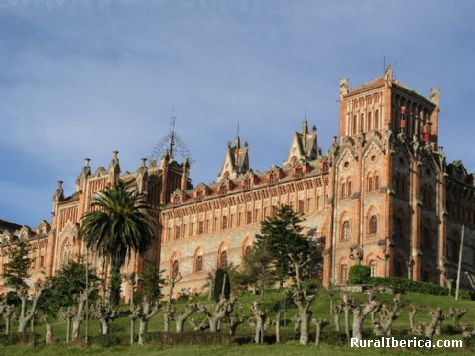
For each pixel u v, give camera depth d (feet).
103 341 298.15
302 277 462.19
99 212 426.92
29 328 386.32
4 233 650.43
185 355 268.62
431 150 494.18
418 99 501.15
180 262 545.85
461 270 495.82
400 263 458.91
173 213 558.15
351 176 476.54
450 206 501.15
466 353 262.47
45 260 606.14
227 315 315.17
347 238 469.98
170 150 607.78
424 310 384.27
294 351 264.93
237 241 520.01
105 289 450.71
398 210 465.88
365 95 494.18
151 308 372.79
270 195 512.63
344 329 310.24
